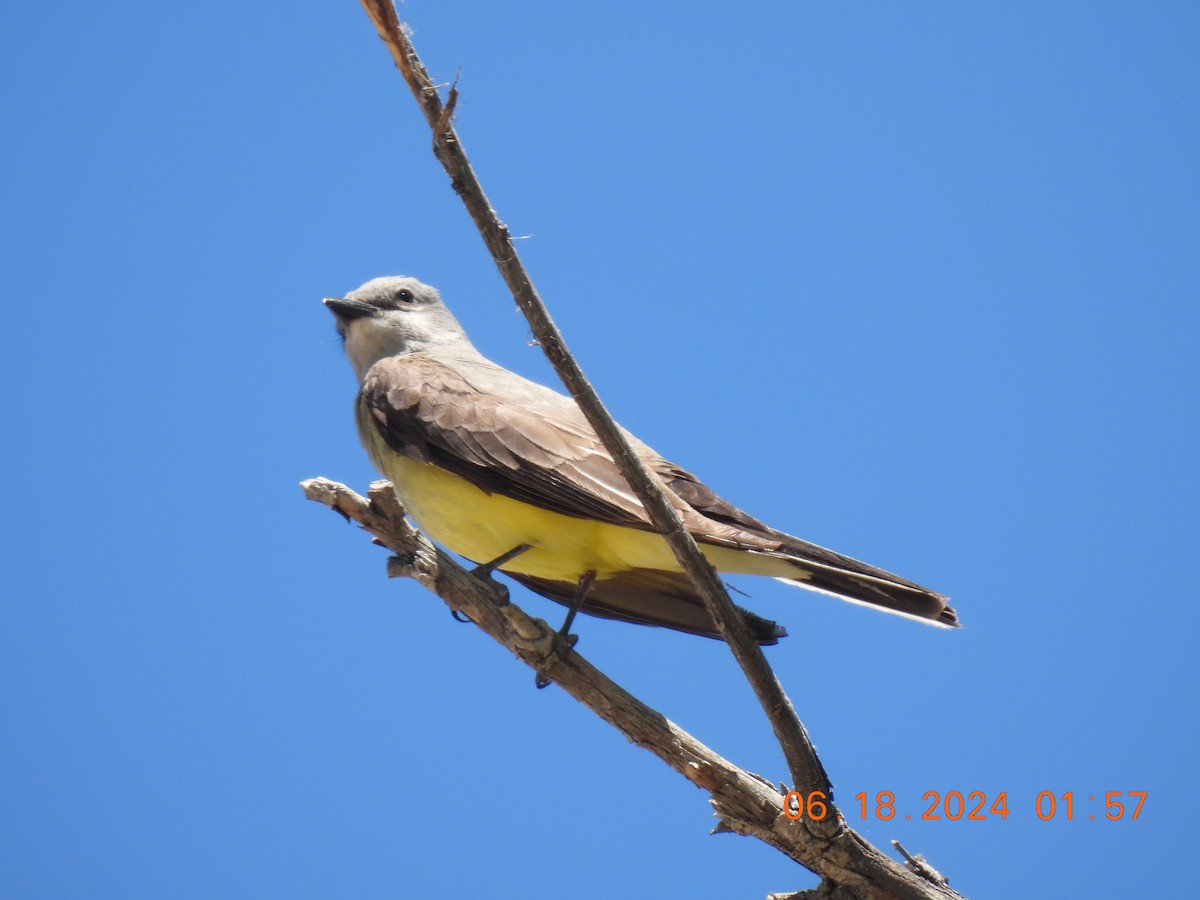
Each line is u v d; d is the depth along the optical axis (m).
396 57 6.87
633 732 9.11
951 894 8.85
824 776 8.49
